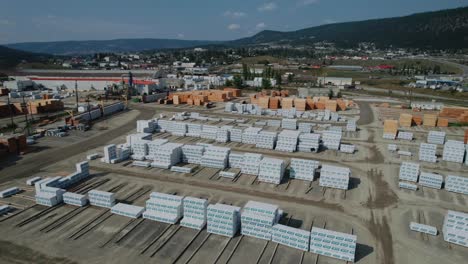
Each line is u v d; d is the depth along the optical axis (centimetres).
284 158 3397
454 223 1936
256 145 3775
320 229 1833
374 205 2372
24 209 2242
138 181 2750
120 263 1692
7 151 3391
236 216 1978
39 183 2425
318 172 3000
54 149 3603
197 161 3169
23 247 1823
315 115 5531
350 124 4622
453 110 5600
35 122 4766
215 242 1891
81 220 2112
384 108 6506
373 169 3117
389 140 4169
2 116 5253
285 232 1856
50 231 1984
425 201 2450
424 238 1959
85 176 2797
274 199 2441
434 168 3184
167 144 3291
